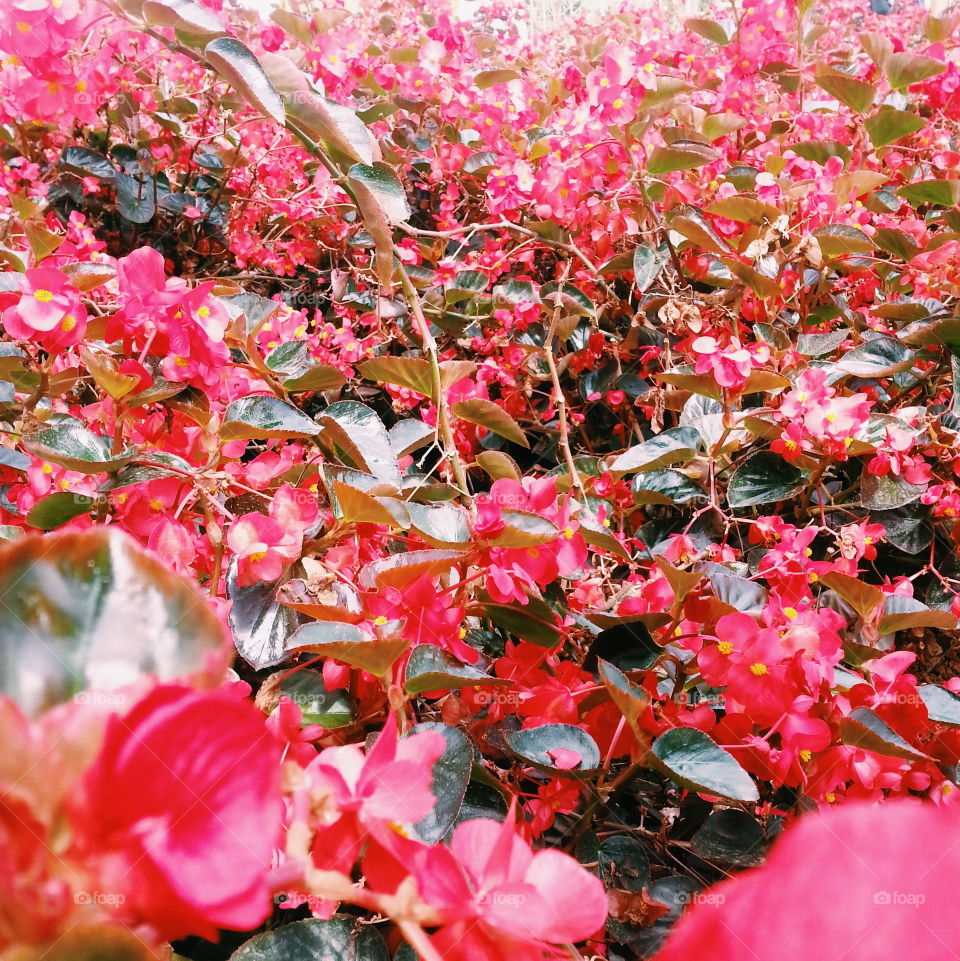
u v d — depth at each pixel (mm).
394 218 748
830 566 743
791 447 850
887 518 958
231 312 792
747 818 558
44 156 1386
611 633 655
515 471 796
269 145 1397
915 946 188
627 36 2459
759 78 1605
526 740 554
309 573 603
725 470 965
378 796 273
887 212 1285
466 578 620
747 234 1054
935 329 931
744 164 1373
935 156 1346
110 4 624
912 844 200
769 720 585
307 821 252
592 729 618
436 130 1584
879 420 913
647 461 901
